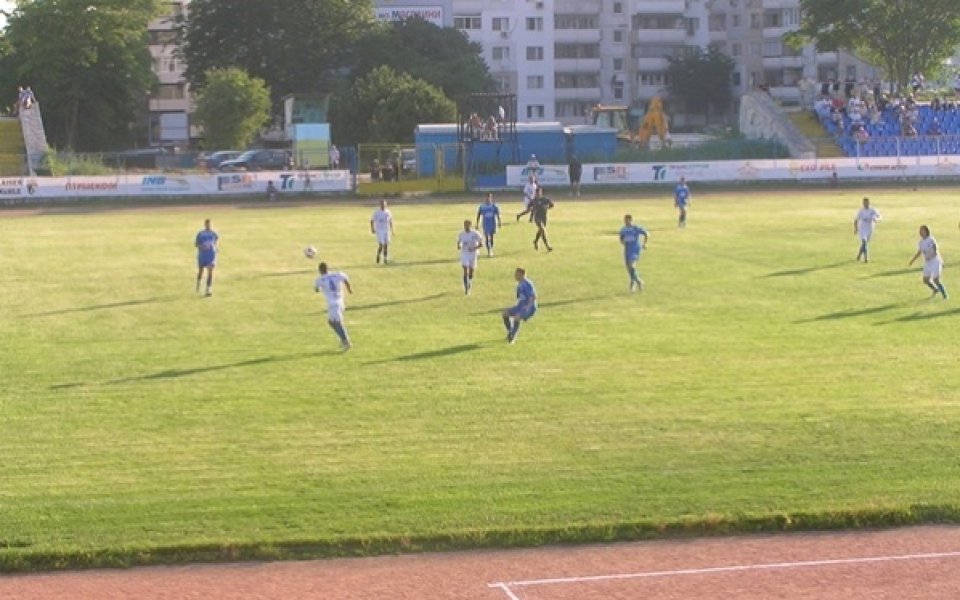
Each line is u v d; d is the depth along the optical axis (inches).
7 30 5255.9
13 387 1323.8
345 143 5305.1
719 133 5374.0
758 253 2313.0
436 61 6067.9
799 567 836.0
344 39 5954.7
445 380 1342.3
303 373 1379.2
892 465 1039.0
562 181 4060.0
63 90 5319.9
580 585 812.0
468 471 1035.9
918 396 1251.2
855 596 783.7
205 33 5920.3
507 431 1148.5
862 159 4067.4
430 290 1958.7
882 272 2062.0
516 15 7081.7
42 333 1621.6
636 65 7165.4
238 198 3882.9
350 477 1022.4
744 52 7209.6
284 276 2111.2
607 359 1435.8
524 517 930.1
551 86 7145.7
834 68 7106.3
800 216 3004.4
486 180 4069.9
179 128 7017.7
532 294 1534.2
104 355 1481.3
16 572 849.5
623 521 917.2
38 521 927.7
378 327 1649.9
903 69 5002.5
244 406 1240.2
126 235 2807.6
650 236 2618.1
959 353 1445.6
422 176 4141.2
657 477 1016.9
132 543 882.1
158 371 1393.9
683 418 1182.9
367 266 2236.7
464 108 4948.3
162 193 3873.0
